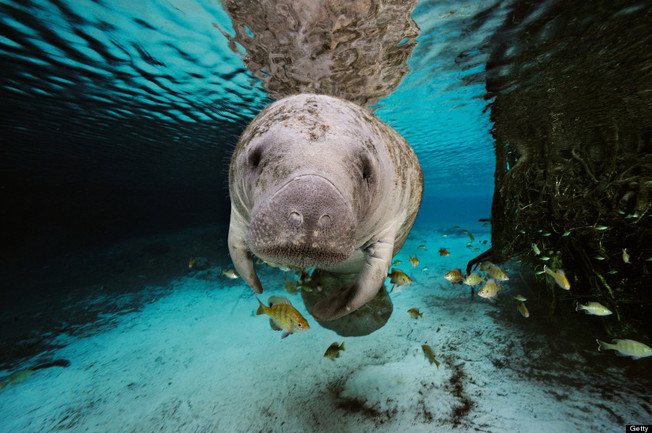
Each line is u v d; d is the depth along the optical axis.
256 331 2.05
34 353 2.04
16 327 2.49
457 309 2.02
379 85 2.23
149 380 1.59
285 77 2.01
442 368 1.41
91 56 2.26
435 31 1.62
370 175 0.65
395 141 0.88
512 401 1.17
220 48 1.96
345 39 1.55
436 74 2.27
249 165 0.63
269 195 0.52
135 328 2.33
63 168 8.39
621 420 1.03
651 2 1.11
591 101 1.66
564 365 1.32
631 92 1.51
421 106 3.19
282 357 1.65
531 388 1.22
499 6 1.41
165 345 1.99
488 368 1.38
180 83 2.75
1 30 1.92
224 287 3.15
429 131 4.54
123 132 4.70
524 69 1.79
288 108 0.68
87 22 1.79
